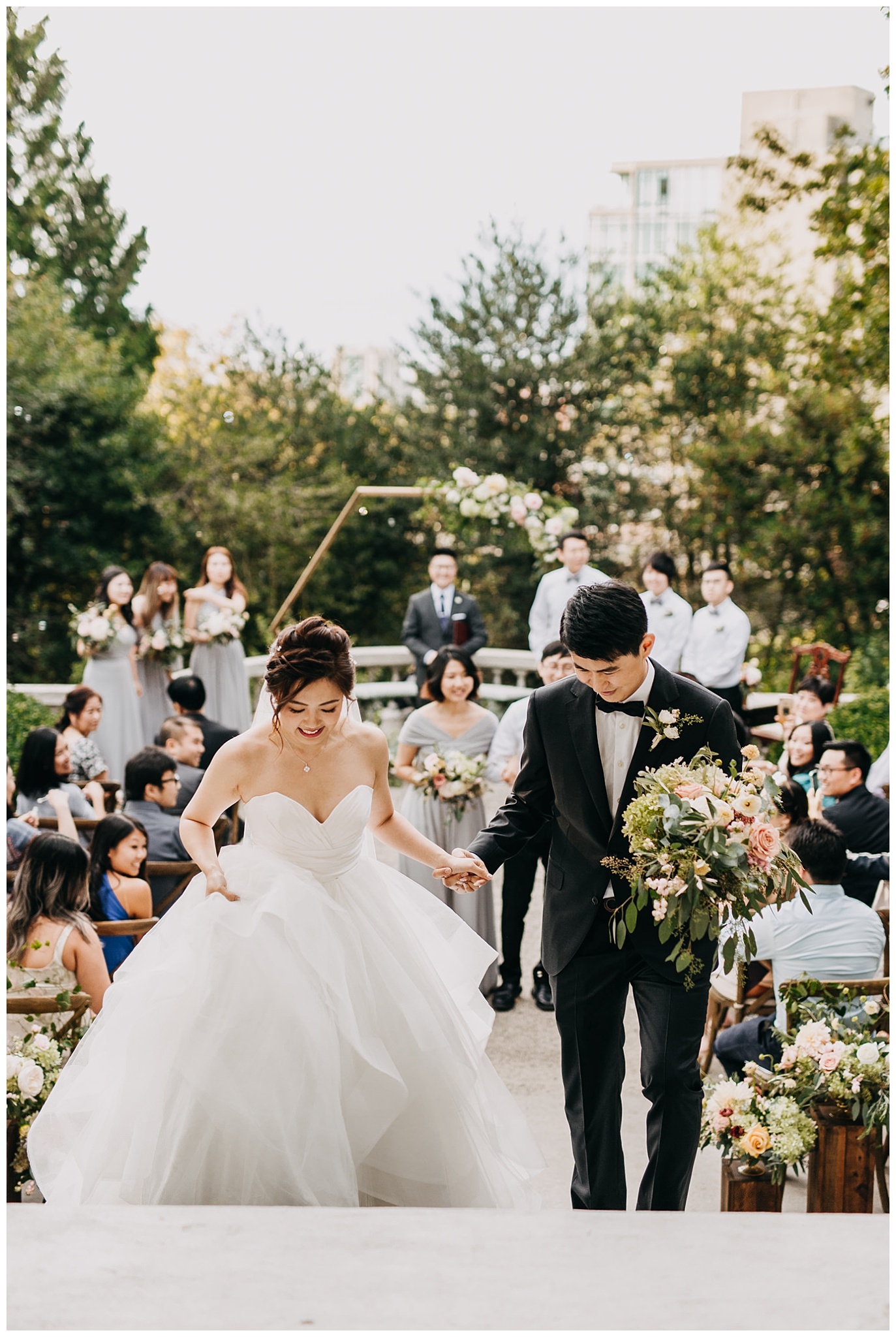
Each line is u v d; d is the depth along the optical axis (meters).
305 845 2.81
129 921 3.86
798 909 3.58
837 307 16.33
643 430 18.22
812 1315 1.82
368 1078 2.69
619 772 2.77
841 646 16.30
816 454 16.39
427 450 18.89
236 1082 2.55
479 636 8.43
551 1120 3.78
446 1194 2.78
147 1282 1.90
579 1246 2.04
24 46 19.58
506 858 2.96
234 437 18.91
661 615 7.86
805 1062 3.10
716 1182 3.55
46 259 20.16
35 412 16.61
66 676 17.36
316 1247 2.03
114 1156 2.67
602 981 2.82
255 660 9.40
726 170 17.62
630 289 19.33
